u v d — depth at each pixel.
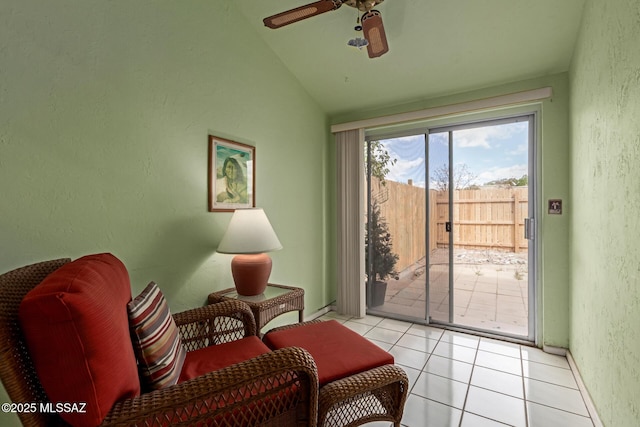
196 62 2.01
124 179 1.61
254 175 2.47
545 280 2.48
